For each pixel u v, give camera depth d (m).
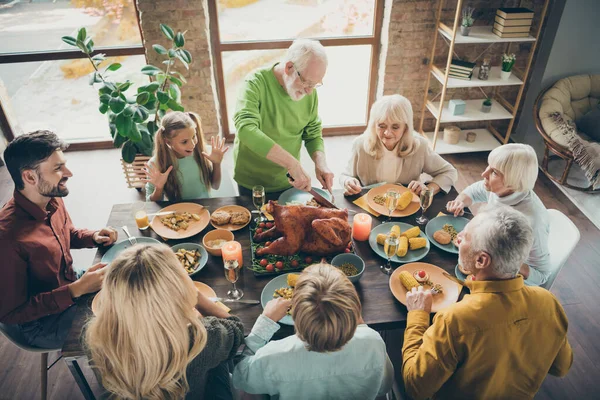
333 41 3.94
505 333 1.29
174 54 3.21
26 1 3.48
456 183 3.77
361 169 2.48
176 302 1.12
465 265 1.41
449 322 1.33
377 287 1.72
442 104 3.69
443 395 1.47
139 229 2.03
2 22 3.54
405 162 2.40
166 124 2.16
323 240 1.78
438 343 1.35
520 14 3.34
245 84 2.20
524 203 1.89
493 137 4.14
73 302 1.72
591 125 3.61
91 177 3.84
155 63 3.71
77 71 3.85
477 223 1.36
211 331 1.29
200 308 1.46
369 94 4.28
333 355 1.22
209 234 1.93
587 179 3.64
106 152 4.17
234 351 1.35
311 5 3.78
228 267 1.59
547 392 2.17
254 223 2.04
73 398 2.14
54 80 3.86
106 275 1.10
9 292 1.70
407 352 1.46
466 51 3.90
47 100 3.95
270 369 1.25
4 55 3.68
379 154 2.39
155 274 1.09
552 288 2.73
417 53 3.88
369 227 1.93
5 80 3.80
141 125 3.34
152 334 1.08
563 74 3.88
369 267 1.82
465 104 3.83
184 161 2.34
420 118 4.28
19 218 1.76
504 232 1.28
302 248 1.81
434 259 1.86
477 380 1.36
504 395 1.41
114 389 1.16
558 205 3.45
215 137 2.36
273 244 1.78
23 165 1.67
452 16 3.72
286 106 2.26
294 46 2.03
